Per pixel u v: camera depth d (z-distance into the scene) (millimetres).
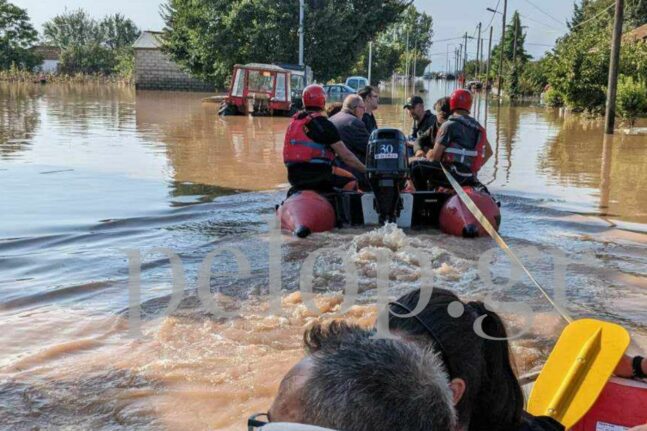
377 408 1339
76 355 4223
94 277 5859
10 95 43938
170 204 9219
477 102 46656
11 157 13742
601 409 2432
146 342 4430
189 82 56031
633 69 30812
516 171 13117
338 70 43312
